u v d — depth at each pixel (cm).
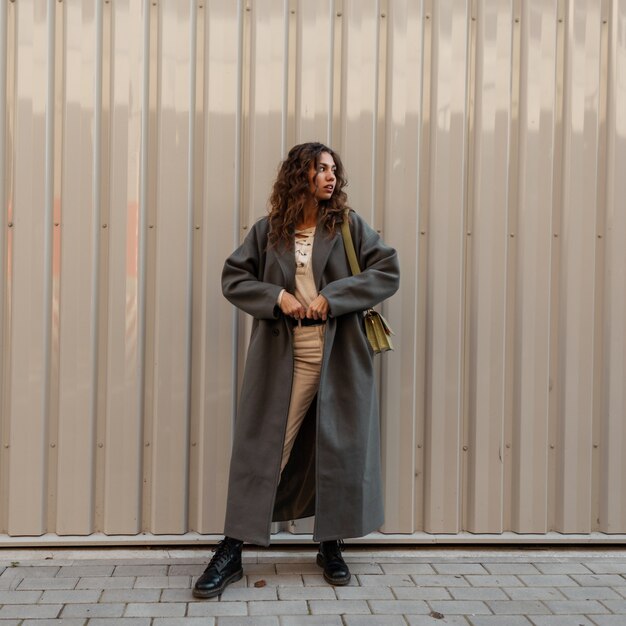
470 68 298
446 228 297
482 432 300
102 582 259
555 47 300
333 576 260
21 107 281
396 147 294
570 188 302
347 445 256
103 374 289
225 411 291
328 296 248
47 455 288
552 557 294
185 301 288
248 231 291
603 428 306
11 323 284
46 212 283
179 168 287
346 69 291
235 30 287
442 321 298
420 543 298
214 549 290
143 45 284
